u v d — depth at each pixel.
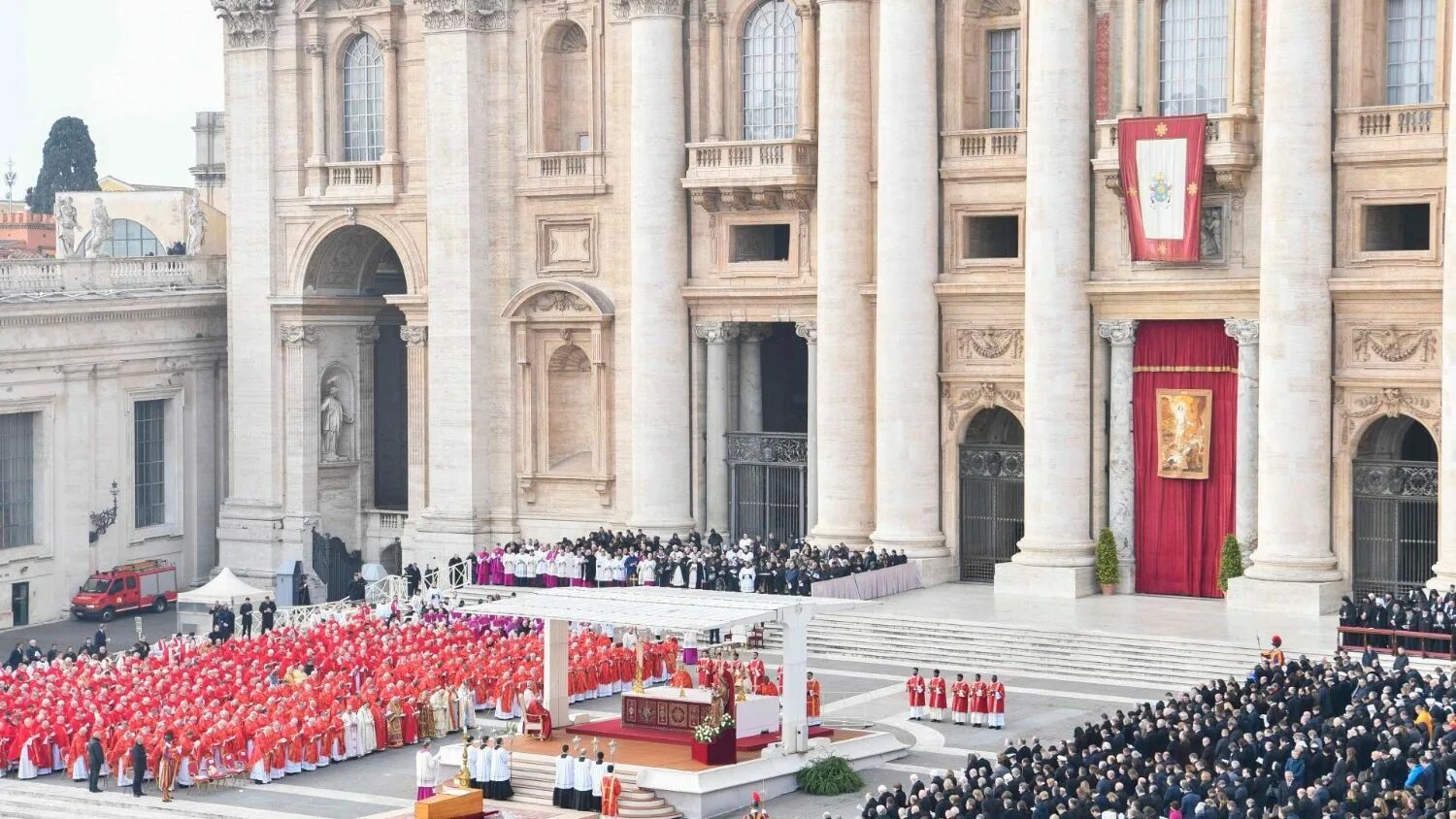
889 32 78.19
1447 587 67.62
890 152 78.38
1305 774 47.31
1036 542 76.12
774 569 75.12
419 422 89.88
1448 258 67.50
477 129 87.81
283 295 91.44
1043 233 75.38
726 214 83.62
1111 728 52.31
